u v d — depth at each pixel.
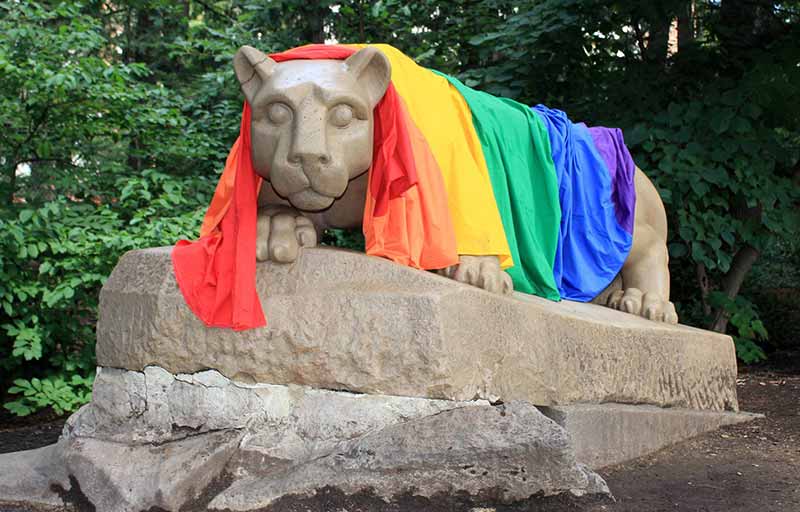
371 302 3.30
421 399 3.25
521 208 4.21
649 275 5.18
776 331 9.36
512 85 7.27
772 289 11.09
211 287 3.44
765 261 12.50
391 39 8.30
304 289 3.39
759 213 7.37
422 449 3.07
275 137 3.21
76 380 5.95
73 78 5.87
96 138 7.77
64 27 6.27
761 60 6.74
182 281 3.47
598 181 4.87
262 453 3.29
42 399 5.75
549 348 3.76
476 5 8.13
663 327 4.67
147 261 3.64
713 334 5.05
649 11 7.04
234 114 7.61
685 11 7.86
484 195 3.82
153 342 3.49
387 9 8.18
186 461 3.19
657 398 4.46
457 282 3.46
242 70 3.32
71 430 3.76
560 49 7.34
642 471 3.83
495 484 3.05
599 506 3.10
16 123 6.62
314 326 3.34
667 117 6.83
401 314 3.26
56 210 5.64
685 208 7.12
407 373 3.24
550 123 4.66
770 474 3.74
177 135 7.20
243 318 3.33
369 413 3.28
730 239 6.88
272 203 3.63
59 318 6.24
